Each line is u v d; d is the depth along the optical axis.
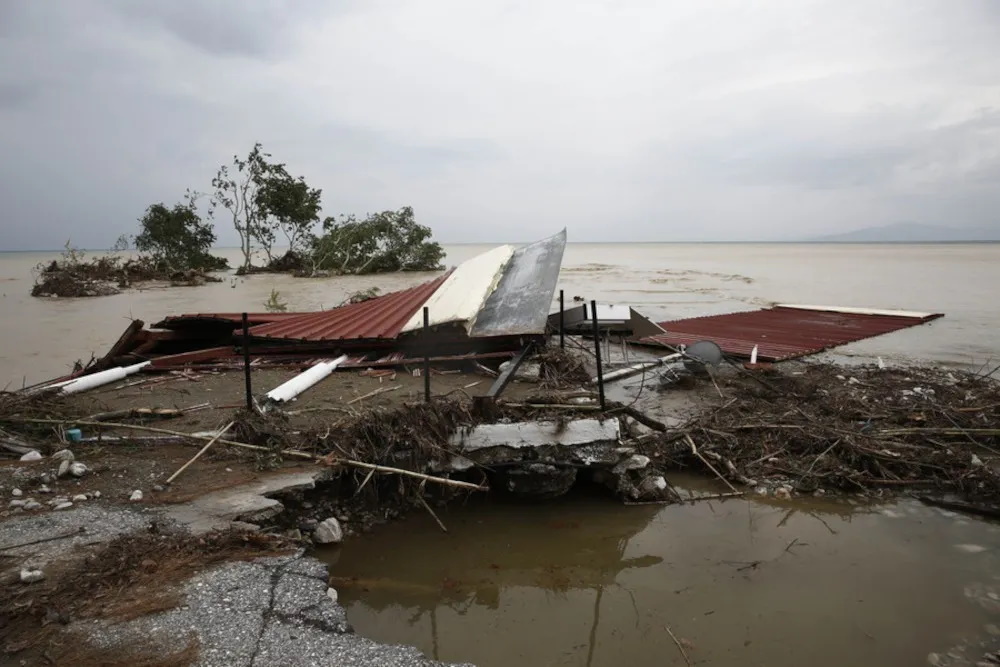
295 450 5.94
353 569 5.18
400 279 34.97
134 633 3.52
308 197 41.19
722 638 4.29
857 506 6.30
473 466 6.20
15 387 9.95
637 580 5.05
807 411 8.47
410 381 8.59
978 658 4.03
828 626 4.39
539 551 5.50
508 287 12.76
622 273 39.53
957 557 5.29
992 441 7.46
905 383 10.02
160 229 35.84
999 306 20.58
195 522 4.76
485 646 4.24
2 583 3.89
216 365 9.67
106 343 14.09
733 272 40.22
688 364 10.22
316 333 10.89
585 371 9.23
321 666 3.39
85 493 5.14
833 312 18.81
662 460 7.07
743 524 5.95
